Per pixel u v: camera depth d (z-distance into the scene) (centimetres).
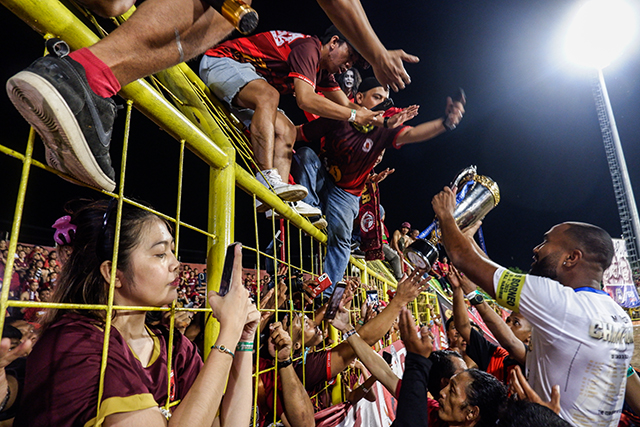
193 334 162
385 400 362
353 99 356
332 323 223
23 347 87
